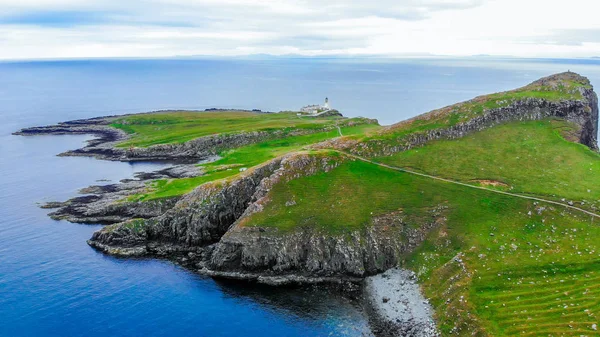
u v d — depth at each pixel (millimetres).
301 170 96938
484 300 64625
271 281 79000
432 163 101000
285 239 82750
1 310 69438
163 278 80375
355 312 69625
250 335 64750
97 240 93875
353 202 89375
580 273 67625
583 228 77188
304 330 65688
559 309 60594
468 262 73438
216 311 70500
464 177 94875
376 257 80938
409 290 72938
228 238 84312
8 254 88312
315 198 90750
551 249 73688
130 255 88938
